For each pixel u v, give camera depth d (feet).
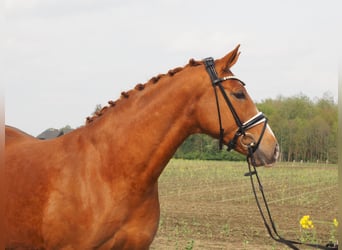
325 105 223.51
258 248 35.83
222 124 15.05
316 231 43.04
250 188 85.15
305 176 115.34
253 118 15.03
